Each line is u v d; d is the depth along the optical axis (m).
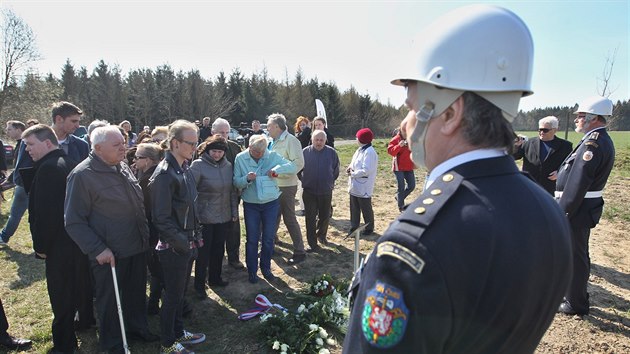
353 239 5.91
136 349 3.20
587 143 3.39
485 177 0.79
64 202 2.88
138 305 3.29
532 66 0.86
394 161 7.14
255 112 42.41
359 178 5.90
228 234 4.81
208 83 43.69
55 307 2.99
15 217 5.53
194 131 2.99
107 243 2.94
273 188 4.40
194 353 3.10
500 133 0.81
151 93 40.53
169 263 2.97
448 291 0.68
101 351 2.96
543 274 0.75
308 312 3.55
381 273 0.73
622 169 12.03
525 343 0.77
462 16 0.84
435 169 0.87
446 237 0.71
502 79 0.79
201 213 4.06
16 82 23.78
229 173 4.21
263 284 4.45
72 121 4.11
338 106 43.62
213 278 4.38
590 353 3.11
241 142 19.97
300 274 4.71
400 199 7.20
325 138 5.28
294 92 43.88
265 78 45.72
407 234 0.73
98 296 2.95
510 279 0.69
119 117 39.62
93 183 2.82
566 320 3.56
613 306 3.84
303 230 6.38
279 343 3.19
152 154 3.76
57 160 2.98
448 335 0.70
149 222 3.60
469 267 0.69
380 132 43.69
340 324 3.46
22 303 3.95
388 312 0.70
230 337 3.40
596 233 6.07
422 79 0.84
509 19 0.83
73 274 3.02
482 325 0.69
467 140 0.81
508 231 0.72
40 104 24.44
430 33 0.87
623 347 3.18
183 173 3.06
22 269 4.76
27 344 3.25
